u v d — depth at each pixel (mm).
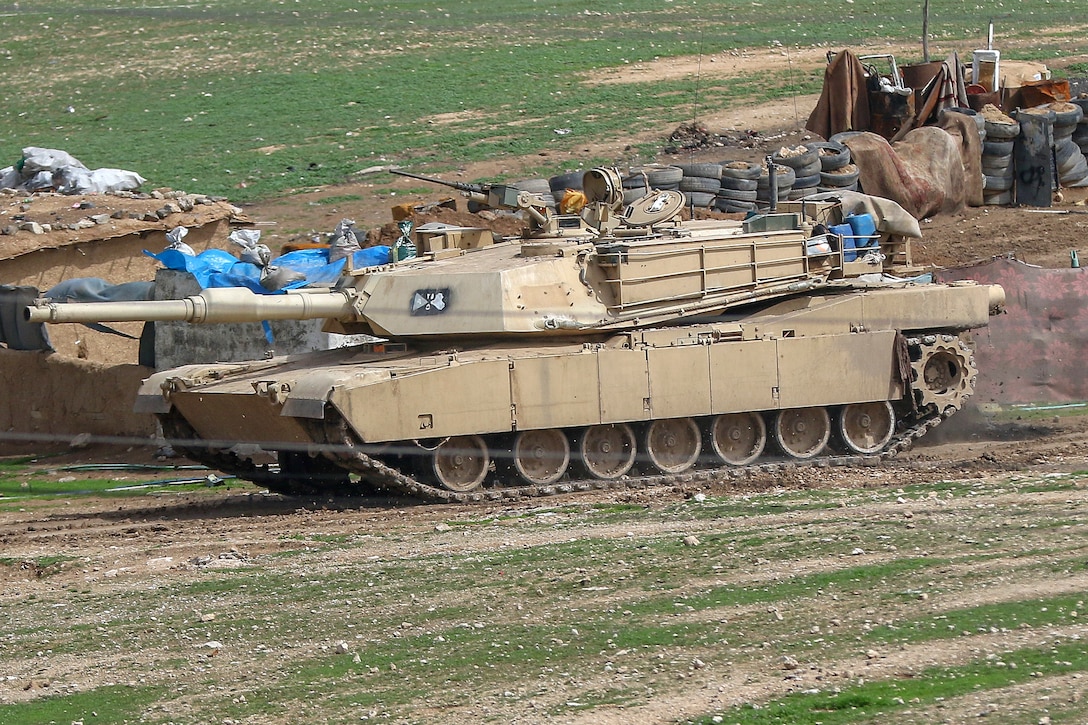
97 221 126250
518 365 83125
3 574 69938
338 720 45562
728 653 49344
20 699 50000
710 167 142250
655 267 88375
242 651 54062
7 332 113438
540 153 183375
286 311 82875
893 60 177125
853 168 147750
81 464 106688
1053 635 48375
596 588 59188
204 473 102438
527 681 48000
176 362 109062
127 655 54656
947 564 58594
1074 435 97000
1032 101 170125
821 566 59844
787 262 92875
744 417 91312
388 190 169750
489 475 86875
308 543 72875
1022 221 149625
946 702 42875
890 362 93000
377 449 80562
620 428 87812
